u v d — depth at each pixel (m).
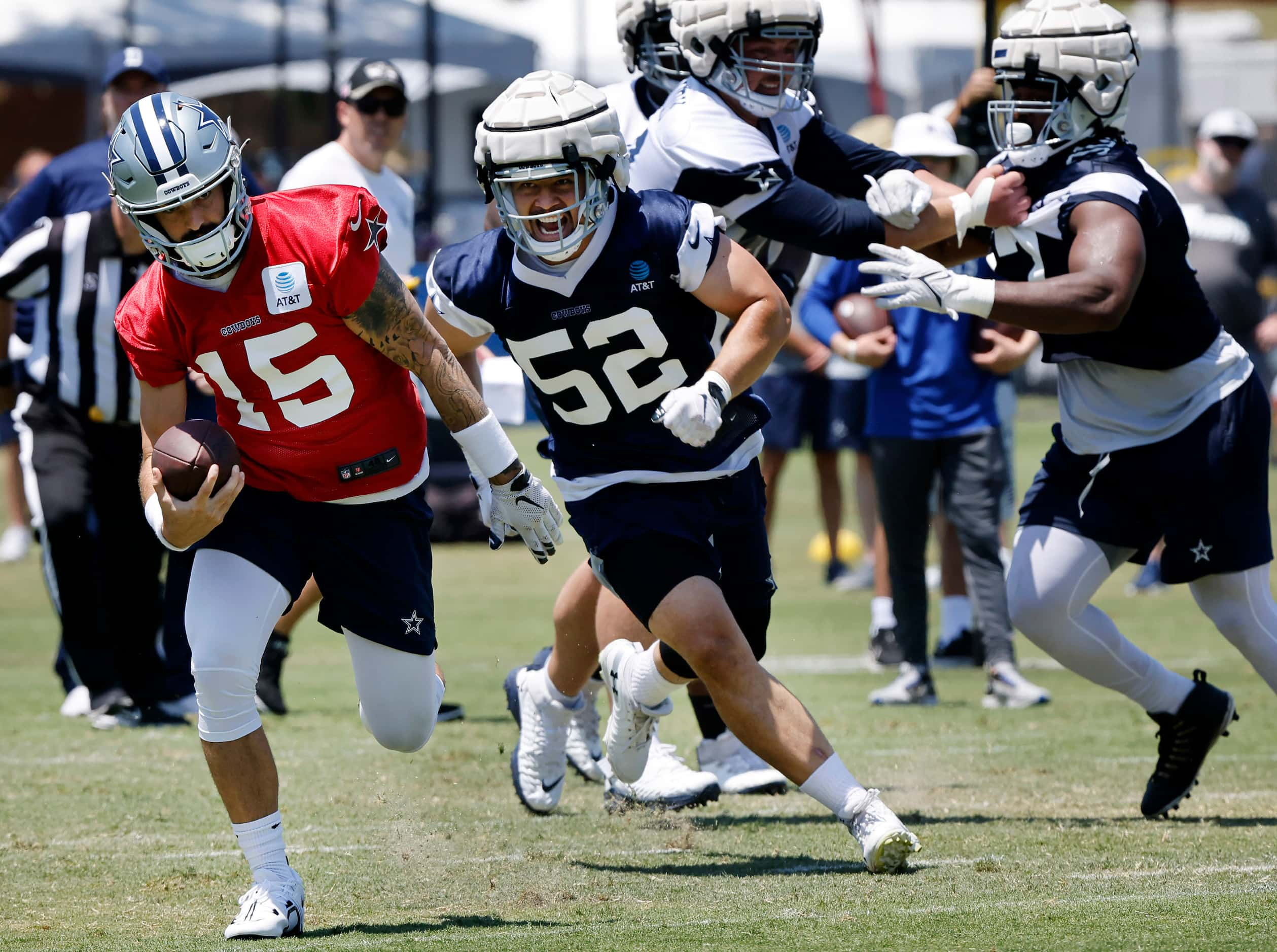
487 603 37.22
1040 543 16.56
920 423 24.91
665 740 22.28
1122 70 15.84
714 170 16.03
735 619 14.87
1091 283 15.05
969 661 29.98
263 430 13.41
